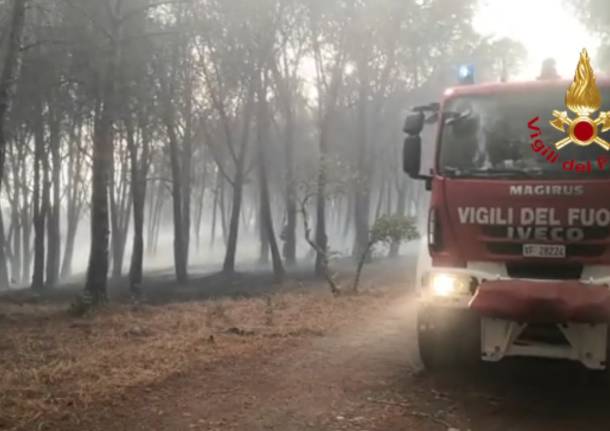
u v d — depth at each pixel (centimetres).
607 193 600
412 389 679
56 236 3744
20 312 1516
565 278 615
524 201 623
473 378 721
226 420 575
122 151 3778
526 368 764
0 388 650
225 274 3566
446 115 686
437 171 675
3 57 2308
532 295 595
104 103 1973
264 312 1264
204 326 1062
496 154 654
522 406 626
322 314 1209
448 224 657
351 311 1254
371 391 671
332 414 596
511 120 663
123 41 2027
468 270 641
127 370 736
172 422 567
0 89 1553
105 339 984
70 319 1351
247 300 1616
